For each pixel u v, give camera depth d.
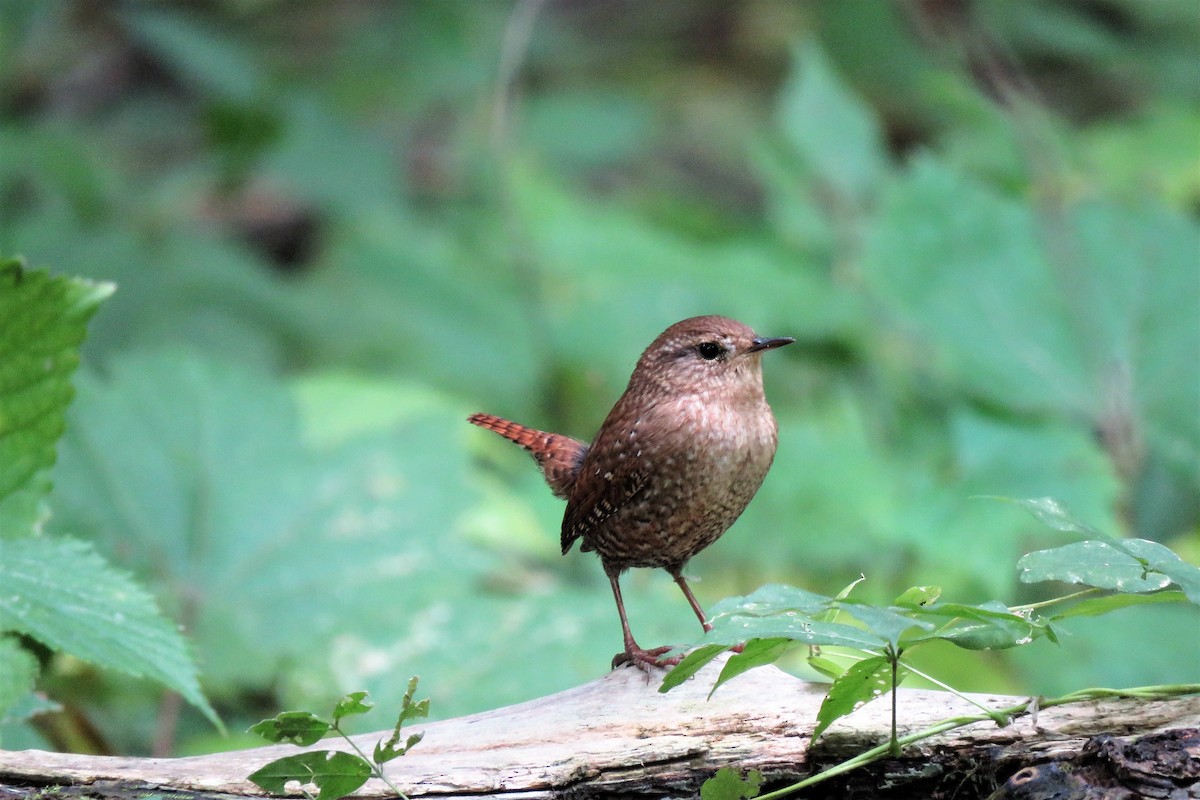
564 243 12.59
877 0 18.78
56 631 5.37
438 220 17.00
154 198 15.62
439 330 14.28
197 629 8.27
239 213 18.25
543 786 5.82
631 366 13.68
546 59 20.45
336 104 18.56
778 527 9.91
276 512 8.94
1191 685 5.56
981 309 10.40
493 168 14.41
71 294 6.00
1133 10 17.66
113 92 18.62
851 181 12.27
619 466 7.88
